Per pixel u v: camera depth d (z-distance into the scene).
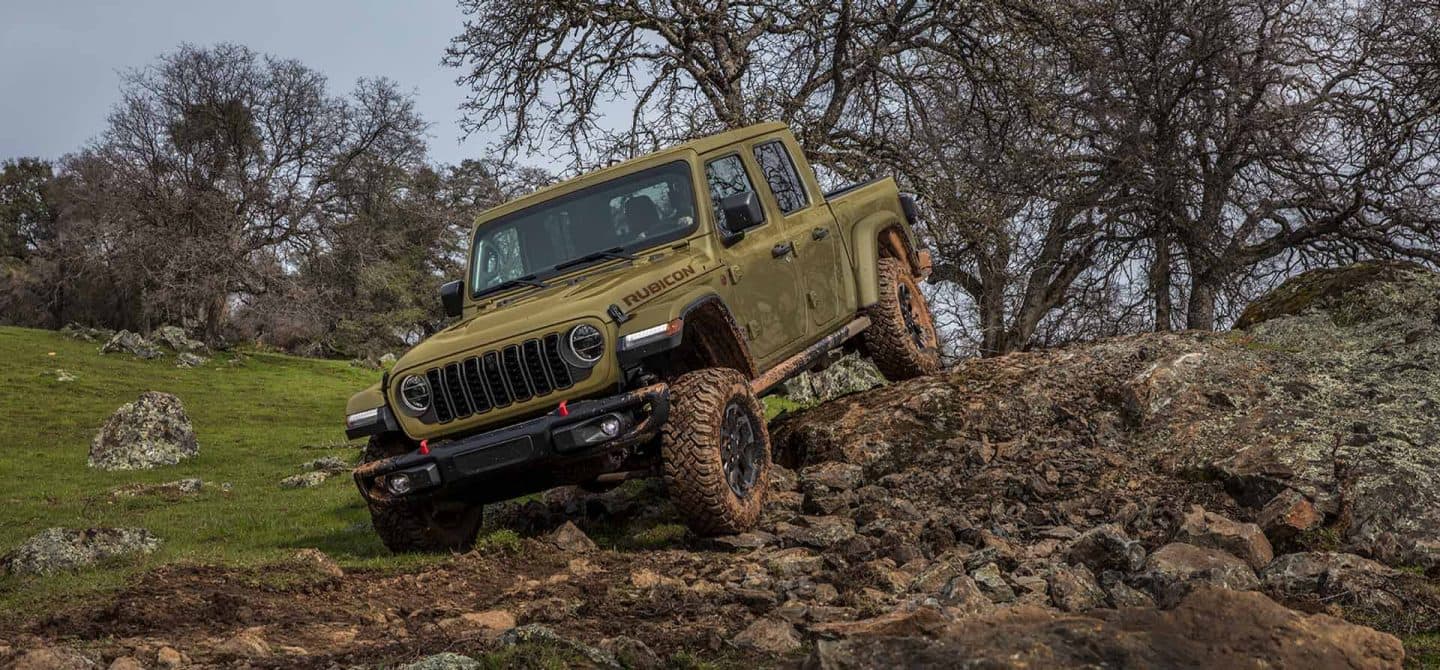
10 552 7.93
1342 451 6.23
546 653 3.75
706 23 23.81
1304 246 22.77
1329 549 5.48
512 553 6.46
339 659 4.07
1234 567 4.72
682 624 4.46
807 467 7.67
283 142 62.91
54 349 49.19
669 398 6.14
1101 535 5.08
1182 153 21.98
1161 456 6.96
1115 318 22.36
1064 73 24.16
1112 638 2.77
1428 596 4.48
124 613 4.98
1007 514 6.52
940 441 7.65
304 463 20.61
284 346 71.25
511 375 6.26
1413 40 21.11
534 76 24.00
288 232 62.94
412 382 6.47
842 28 23.55
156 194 59.53
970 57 24.42
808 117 23.06
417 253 75.25
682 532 6.70
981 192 22.84
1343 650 2.79
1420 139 20.31
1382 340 7.94
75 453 24.14
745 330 7.12
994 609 4.39
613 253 7.16
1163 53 22.20
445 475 6.22
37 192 90.88
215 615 5.07
